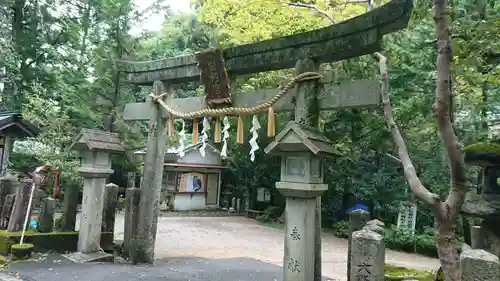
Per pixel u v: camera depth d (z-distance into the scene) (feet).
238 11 35.68
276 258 35.81
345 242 49.14
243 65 22.57
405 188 47.78
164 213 64.80
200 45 63.93
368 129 46.03
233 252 37.27
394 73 37.63
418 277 20.54
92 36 57.06
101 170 25.82
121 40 44.96
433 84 32.19
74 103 46.65
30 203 26.27
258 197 71.97
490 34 19.67
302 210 16.46
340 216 58.49
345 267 33.58
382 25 16.97
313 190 16.06
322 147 16.08
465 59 20.77
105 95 45.98
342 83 18.20
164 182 70.54
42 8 61.46
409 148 42.32
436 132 38.47
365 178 51.03
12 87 58.03
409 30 30.30
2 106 57.00
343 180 53.67
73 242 27.35
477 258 10.85
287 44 20.52
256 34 37.04
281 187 16.74
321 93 18.83
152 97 26.32
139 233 25.70
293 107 19.83
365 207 51.52
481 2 22.06
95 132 26.08
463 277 11.03
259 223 62.44
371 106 17.44
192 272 23.63
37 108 46.55
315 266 18.98
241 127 21.13
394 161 48.34
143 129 58.23
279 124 55.21
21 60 59.52
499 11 23.67
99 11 54.34
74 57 57.47
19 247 23.85
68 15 61.87
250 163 68.08
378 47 17.89
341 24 18.35
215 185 74.49
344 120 45.91
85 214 25.88
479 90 30.73
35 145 48.08
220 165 73.56
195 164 69.87
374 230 15.66
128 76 29.12
